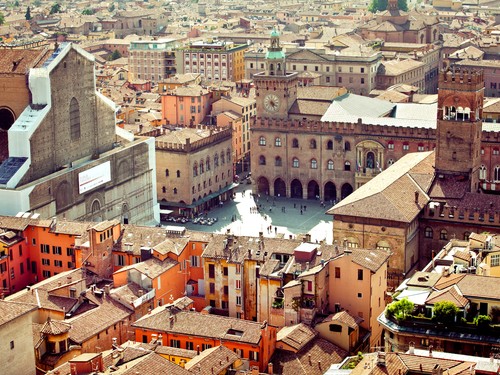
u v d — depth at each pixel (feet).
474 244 595.47
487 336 480.23
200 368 489.67
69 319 567.18
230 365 508.12
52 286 608.19
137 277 616.39
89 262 647.97
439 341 487.20
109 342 566.77
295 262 604.49
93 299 588.09
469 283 502.79
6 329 491.31
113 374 464.24
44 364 528.22
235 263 626.23
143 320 566.36
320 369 533.55
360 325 584.40
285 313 582.35
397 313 500.74
